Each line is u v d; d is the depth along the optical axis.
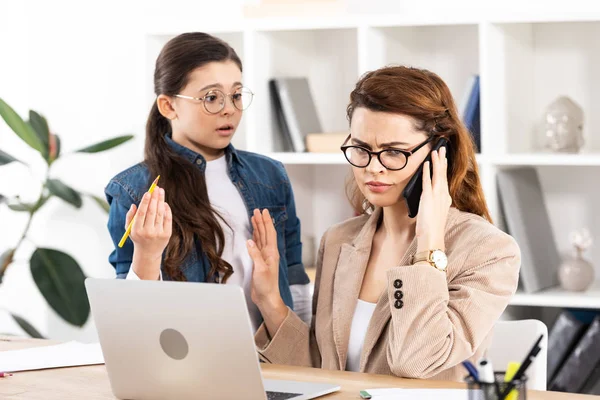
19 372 2.21
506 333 2.47
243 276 2.79
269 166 2.98
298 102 3.96
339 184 4.22
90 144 4.66
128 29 4.53
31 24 4.71
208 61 2.73
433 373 2.03
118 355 1.90
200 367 1.80
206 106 2.72
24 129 4.18
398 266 2.29
